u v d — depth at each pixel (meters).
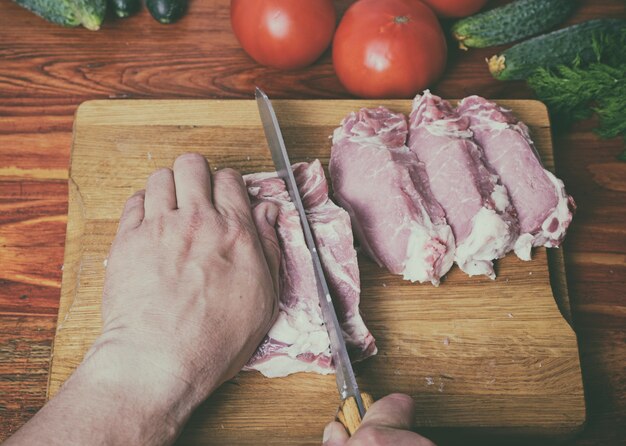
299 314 0.52
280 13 0.61
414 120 0.59
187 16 0.67
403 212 0.55
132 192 0.58
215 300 0.48
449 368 0.55
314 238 0.54
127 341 0.46
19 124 0.63
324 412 0.53
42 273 0.59
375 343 0.55
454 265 0.57
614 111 0.62
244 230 0.51
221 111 0.60
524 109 0.63
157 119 0.60
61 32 0.66
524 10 0.65
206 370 0.46
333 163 0.58
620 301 0.61
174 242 0.49
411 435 0.42
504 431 0.54
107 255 0.56
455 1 0.65
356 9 0.62
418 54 0.61
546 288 0.57
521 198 0.57
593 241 0.62
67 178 0.62
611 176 0.64
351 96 0.66
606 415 0.58
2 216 0.60
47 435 0.42
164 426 0.45
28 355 0.56
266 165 0.59
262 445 0.53
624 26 0.65
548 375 0.55
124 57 0.66
